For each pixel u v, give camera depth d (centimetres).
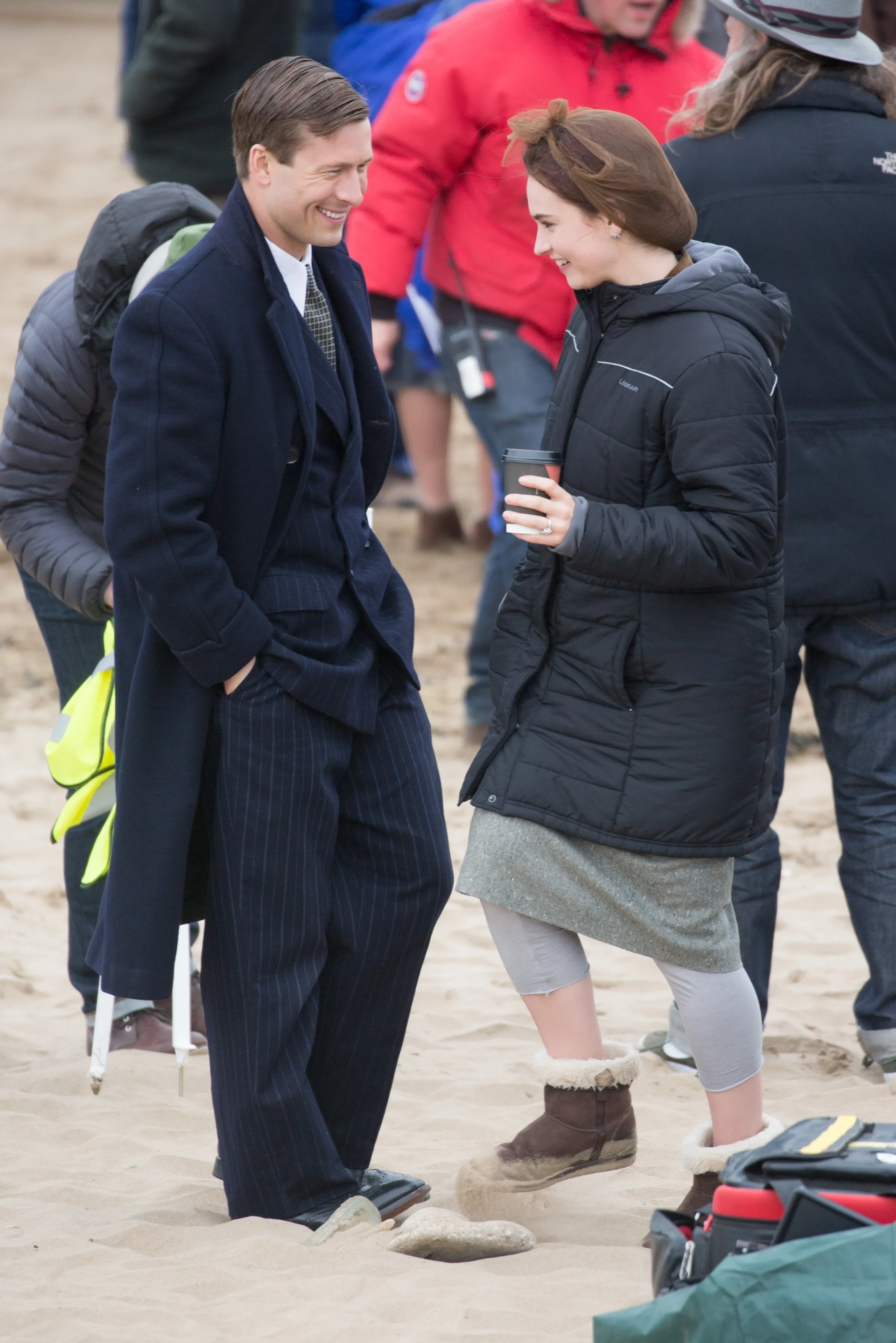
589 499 1147
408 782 1258
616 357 1133
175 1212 1297
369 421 1266
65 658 1638
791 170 1471
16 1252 1216
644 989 1942
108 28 12381
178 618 1142
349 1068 1263
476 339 2355
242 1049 1196
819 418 1492
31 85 10000
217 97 2880
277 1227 1220
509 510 1122
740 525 1088
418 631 3403
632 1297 1110
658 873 1148
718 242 1474
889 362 1504
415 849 1250
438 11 3284
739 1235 959
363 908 1244
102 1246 1216
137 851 1180
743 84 1491
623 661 1133
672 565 1088
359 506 1249
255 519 1173
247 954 1191
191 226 1468
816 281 1470
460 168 2327
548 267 2317
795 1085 1591
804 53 1487
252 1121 1201
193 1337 1063
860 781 1582
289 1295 1117
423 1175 1373
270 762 1179
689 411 1095
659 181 1112
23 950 2056
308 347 1193
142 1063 1662
